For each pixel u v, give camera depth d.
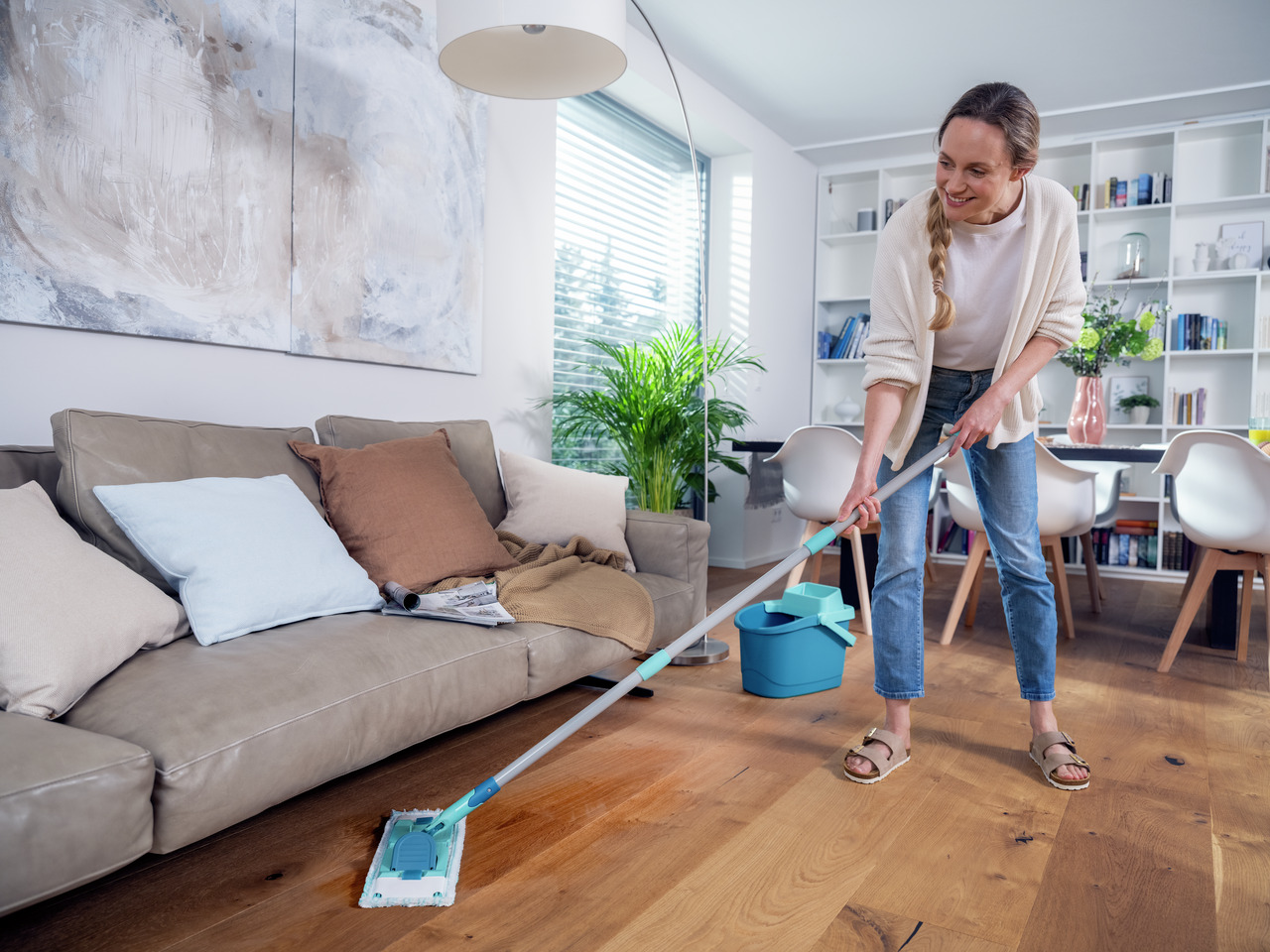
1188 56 4.16
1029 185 1.65
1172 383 5.04
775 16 3.85
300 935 1.18
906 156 5.56
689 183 4.95
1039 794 1.71
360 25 2.58
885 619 1.86
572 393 3.72
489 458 2.69
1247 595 2.89
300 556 1.72
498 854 1.43
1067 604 3.23
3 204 1.77
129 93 1.99
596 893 1.30
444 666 1.62
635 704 2.29
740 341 4.98
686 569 2.55
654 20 3.90
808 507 3.30
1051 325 1.73
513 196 3.31
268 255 2.33
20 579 1.28
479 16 1.93
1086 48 4.11
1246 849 1.48
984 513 1.91
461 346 3.01
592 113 4.17
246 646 1.49
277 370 2.40
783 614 2.57
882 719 2.19
